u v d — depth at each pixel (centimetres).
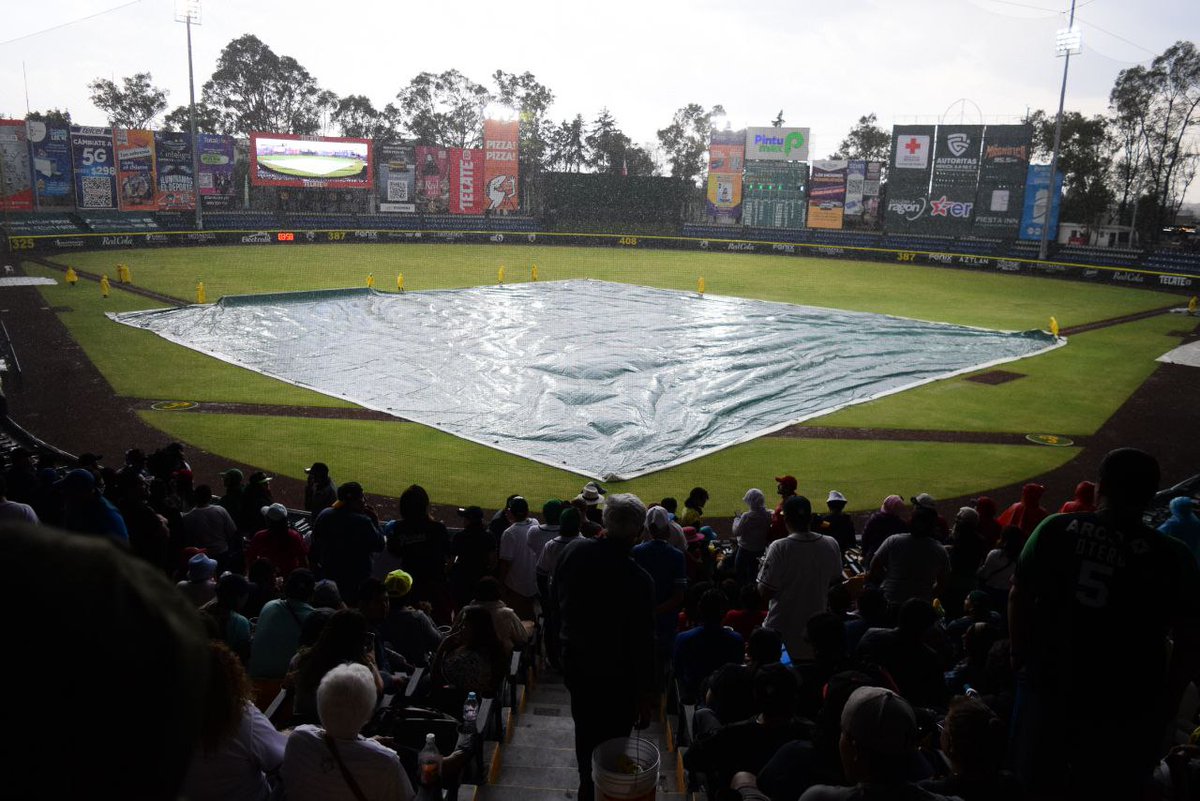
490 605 855
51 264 5744
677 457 2334
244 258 6512
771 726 552
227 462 2211
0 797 81
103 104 9388
